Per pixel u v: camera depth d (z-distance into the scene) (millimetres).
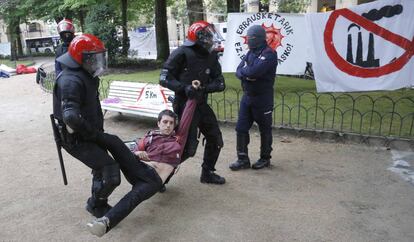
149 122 7281
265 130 4691
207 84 3936
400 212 3670
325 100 8008
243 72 4430
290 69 7957
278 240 3248
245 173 4688
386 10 6445
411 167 4707
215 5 35469
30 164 5191
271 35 7832
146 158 3590
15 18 28141
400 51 6531
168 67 3830
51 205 3957
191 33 3807
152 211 3766
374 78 6762
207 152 4281
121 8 19281
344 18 6723
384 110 7117
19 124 7531
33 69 19203
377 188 4188
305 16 7441
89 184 4473
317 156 5180
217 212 3730
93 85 3037
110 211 3018
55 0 21594
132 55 20641
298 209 3764
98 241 3271
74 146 3045
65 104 2799
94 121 3100
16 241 3309
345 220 3543
